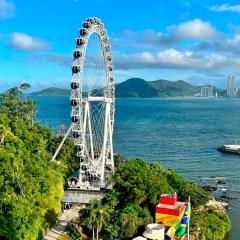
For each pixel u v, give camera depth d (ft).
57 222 418.92
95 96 515.09
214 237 454.81
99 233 400.26
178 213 402.31
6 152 403.54
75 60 458.91
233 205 595.88
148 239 380.58
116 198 424.05
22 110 651.66
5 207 359.25
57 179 434.30
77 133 465.06
